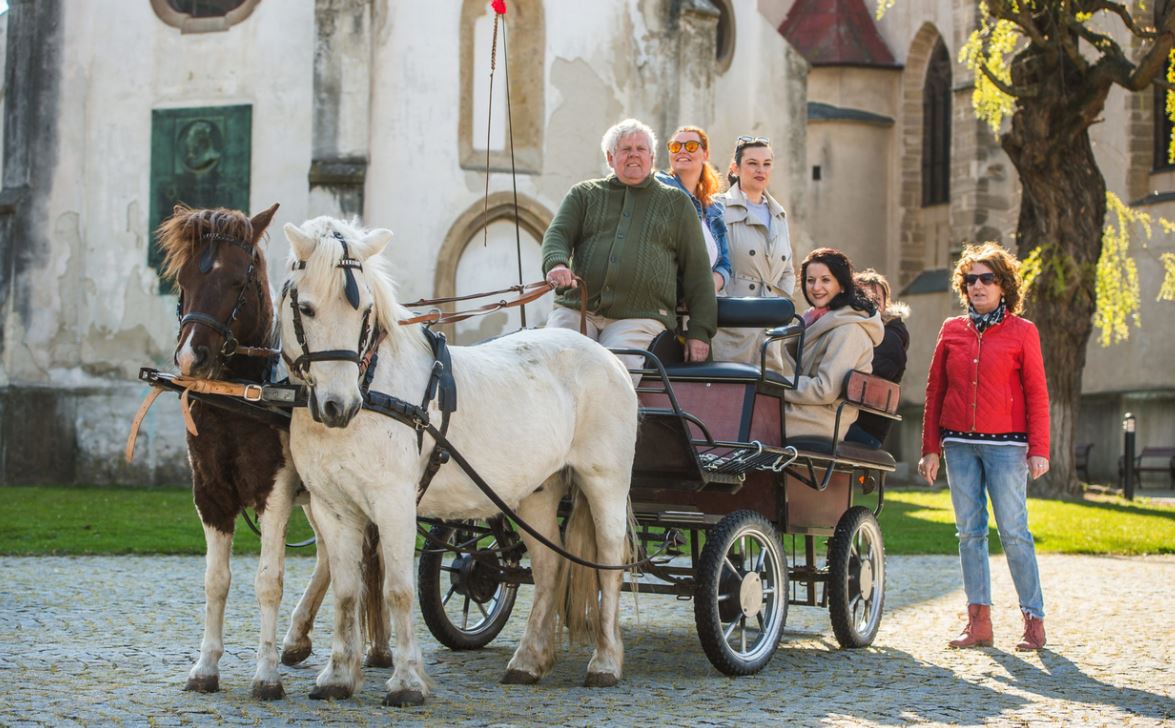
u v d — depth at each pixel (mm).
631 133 9383
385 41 24953
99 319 26016
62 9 26328
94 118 26203
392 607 6930
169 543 15773
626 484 8133
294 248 6621
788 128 29656
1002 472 9633
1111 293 27156
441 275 24797
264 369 7422
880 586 10102
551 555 8117
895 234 41281
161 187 25859
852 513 9750
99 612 10562
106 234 26062
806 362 9812
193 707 6875
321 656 8766
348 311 6566
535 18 25359
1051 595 12859
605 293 9297
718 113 28312
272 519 7234
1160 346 33438
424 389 7078
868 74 41438
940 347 10039
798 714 7020
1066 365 25406
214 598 7379
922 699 7539
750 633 9195
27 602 11016
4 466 25953
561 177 25453
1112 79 24219
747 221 11023
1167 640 9984
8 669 7949
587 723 6664
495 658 9008
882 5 27234
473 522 9367
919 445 39312
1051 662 8984
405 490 6883
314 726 6453
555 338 8070
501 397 7496
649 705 7230
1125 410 34062
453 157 25000
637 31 26172
